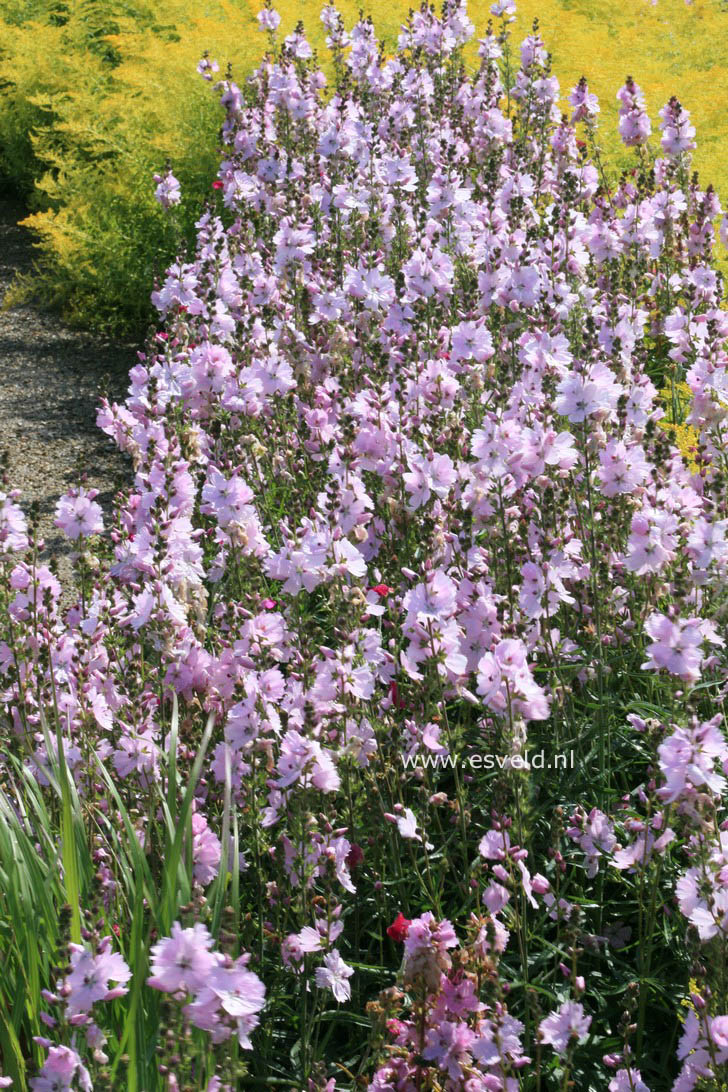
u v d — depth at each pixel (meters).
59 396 8.14
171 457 3.79
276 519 4.82
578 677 3.95
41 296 9.89
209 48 10.95
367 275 5.25
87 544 3.94
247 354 5.06
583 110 7.53
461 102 8.39
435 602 3.22
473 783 3.71
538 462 3.66
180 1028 2.12
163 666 3.43
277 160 7.45
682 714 3.01
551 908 3.11
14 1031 2.58
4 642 3.75
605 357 4.78
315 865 3.01
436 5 12.38
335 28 9.27
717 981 2.62
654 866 3.12
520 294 5.08
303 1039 2.95
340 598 3.41
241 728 3.21
